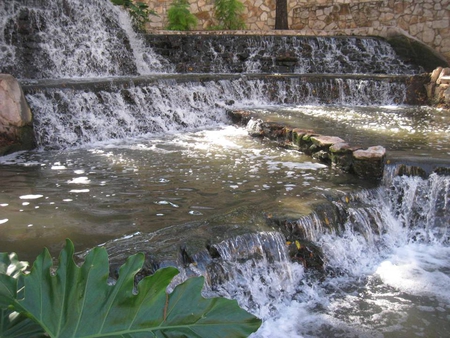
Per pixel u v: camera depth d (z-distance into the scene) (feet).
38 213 12.60
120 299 4.18
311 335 10.18
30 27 29.66
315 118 24.88
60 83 23.21
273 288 11.10
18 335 4.01
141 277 9.29
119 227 11.71
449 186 15.24
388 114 27.27
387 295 11.76
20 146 19.61
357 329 10.41
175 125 25.43
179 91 26.68
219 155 19.12
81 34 32.12
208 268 10.17
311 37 41.04
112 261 9.43
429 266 13.39
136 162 17.94
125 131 23.44
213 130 24.82
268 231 11.47
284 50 40.52
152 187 14.88
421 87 32.19
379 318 10.82
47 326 3.92
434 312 11.13
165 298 4.32
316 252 12.10
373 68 40.57
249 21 50.19
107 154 19.29
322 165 17.71
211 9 49.78
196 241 10.56
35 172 16.47
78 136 21.68
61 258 4.16
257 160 18.31
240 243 10.91
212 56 39.40
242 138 22.62
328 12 47.85
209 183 15.33
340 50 41.63
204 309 4.38
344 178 16.10
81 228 11.64
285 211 12.69
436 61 41.16
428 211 15.39
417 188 15.55
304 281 11.80
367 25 45.85
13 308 3.80
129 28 37.68
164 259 9.63
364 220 13.98
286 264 11.46
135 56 36.19
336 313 10.95
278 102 31.30
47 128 20.93
